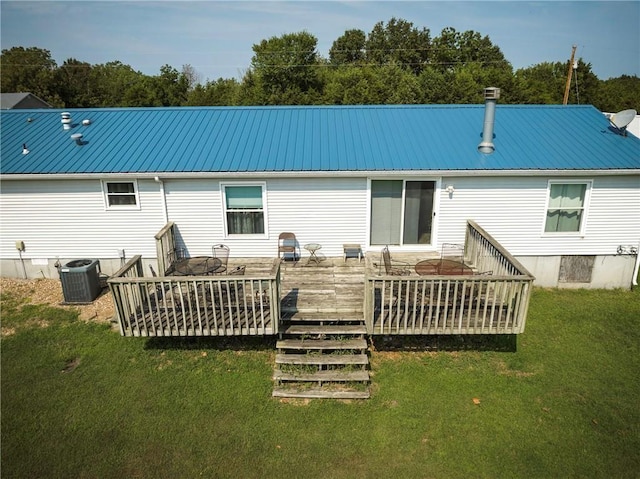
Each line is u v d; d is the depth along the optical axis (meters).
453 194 10.84
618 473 6.05
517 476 6.00
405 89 33.75
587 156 10.85
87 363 8.33
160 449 6.41
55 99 46.53
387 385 7.74
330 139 11.48
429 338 9.05
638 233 11.29
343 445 6.48
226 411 7.13
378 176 10.52
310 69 37.84
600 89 43.75
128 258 11.44
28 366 8.23
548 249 11.40
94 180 10.75
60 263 11.49
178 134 11.77
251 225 11.17
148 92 39.56
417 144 11.28
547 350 8.84
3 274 11.63
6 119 12.57
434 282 8.42
